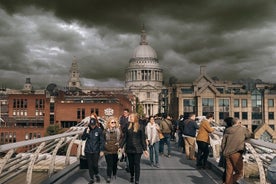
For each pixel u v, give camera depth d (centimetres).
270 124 8744
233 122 902
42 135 8519
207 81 9412
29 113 9444
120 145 1041
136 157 1023
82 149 1299
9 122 9338
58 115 9000
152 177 1177
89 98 9650
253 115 8819
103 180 1109
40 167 1225
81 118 8925
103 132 1052
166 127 1762
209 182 1087
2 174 685
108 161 1058
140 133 1031
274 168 622
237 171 900
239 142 877
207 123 1330
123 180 1113
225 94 8819
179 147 2292
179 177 1177
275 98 8731
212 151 1620
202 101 8800
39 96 9425
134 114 1041
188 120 1656
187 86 9369
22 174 1191
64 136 1083
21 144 696
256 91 8850
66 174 1130
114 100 9588
